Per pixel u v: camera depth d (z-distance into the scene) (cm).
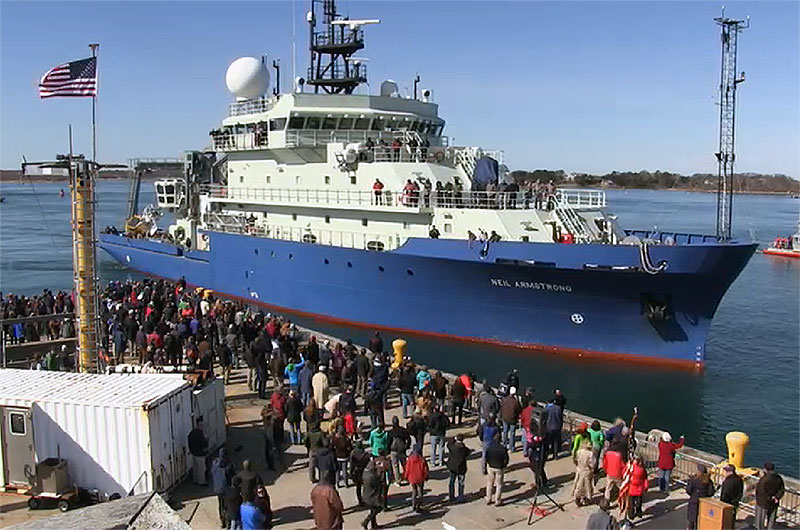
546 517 1398
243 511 1209
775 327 4312
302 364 2147
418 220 3428
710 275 2820
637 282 2916
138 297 3186
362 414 2039
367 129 3812
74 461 1420
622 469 1401
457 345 3384
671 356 3050
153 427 1409
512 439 1745
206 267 4588
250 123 4069
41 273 6638
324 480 1438
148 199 19238
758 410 2736
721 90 4131
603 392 2847
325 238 3794
